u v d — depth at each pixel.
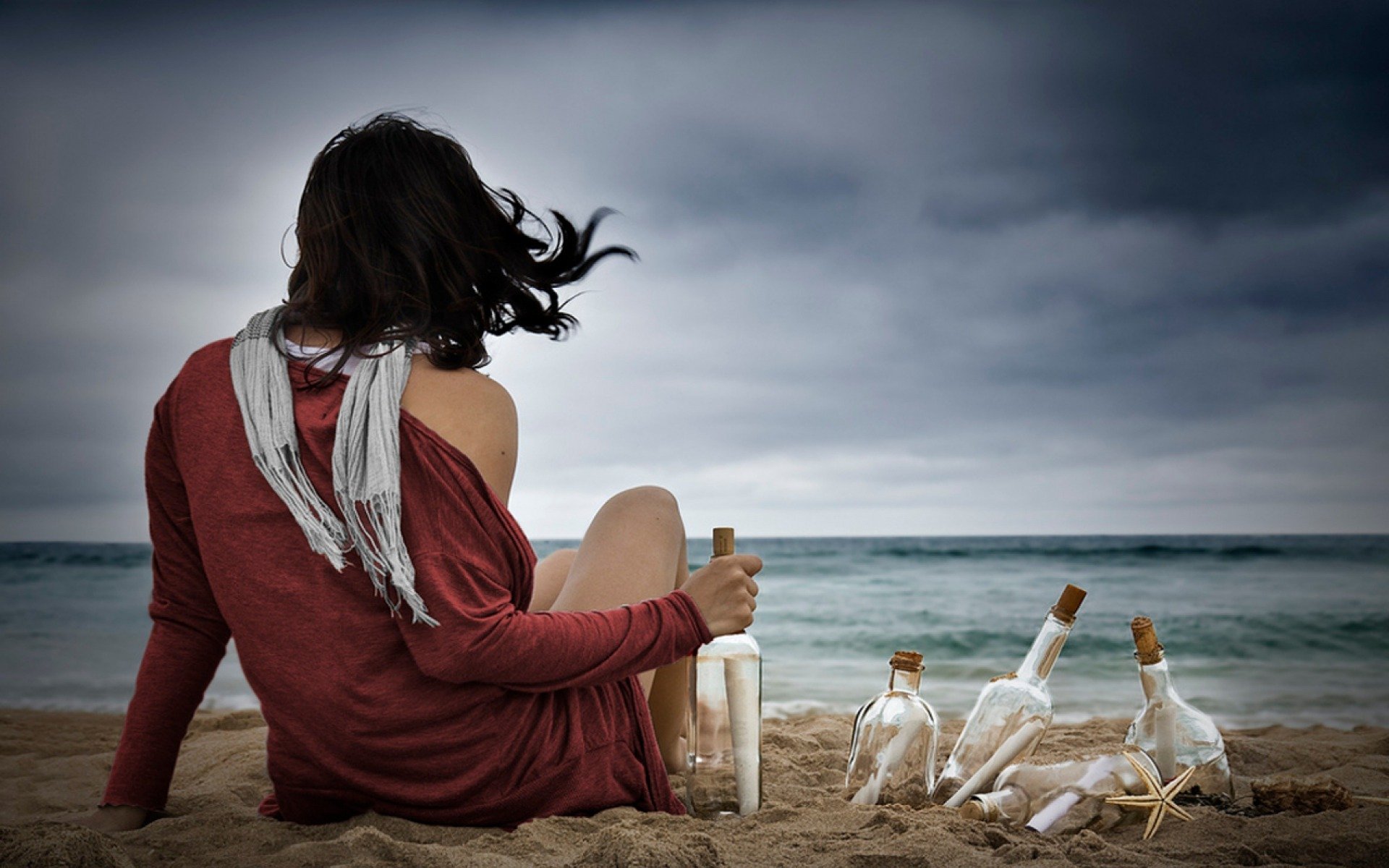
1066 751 3.02
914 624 14.76
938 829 1.73
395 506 1.48
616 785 1.81
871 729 2.10
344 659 1.57
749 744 1.96
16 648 11.61
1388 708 6.98
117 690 8.23
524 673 1.60
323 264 1.67
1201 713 2.14
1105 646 11.88
